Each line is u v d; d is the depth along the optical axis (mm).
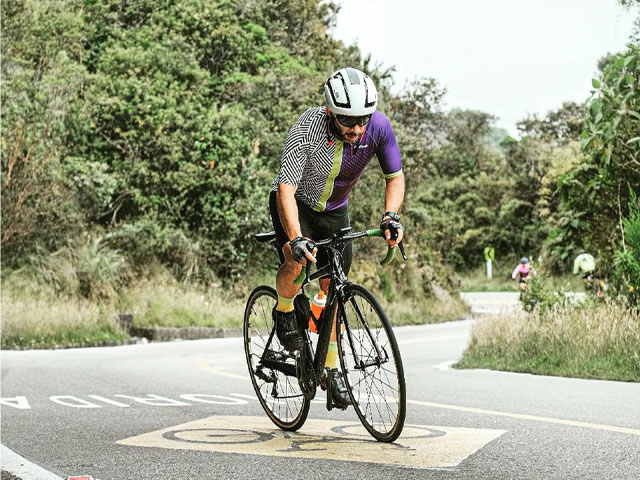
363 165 4996
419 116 41094
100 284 19844
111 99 23453
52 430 5668
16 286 18578
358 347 4879
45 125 21062
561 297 12375
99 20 29078
